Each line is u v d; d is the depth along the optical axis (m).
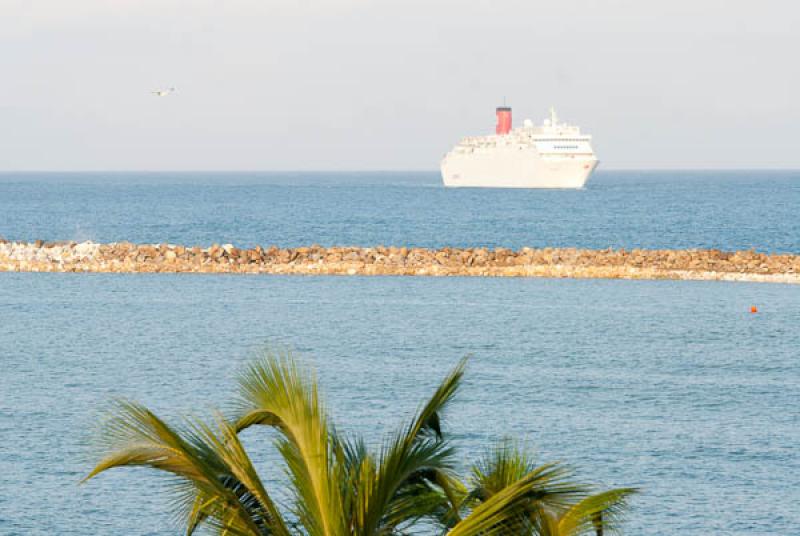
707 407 154.75
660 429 140.00
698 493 111.31
